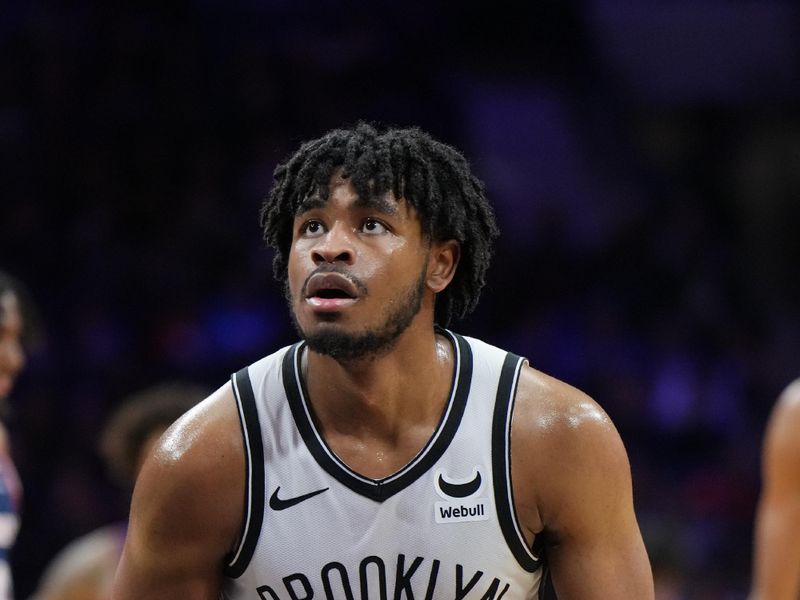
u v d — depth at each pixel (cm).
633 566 657
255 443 637
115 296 2650
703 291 2981
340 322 606
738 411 2741
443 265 654
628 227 3067
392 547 629
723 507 2516
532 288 2911
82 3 3039
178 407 1271
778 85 3516
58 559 2253
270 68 3067
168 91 2966
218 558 646
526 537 646
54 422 2375
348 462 635
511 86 3400
